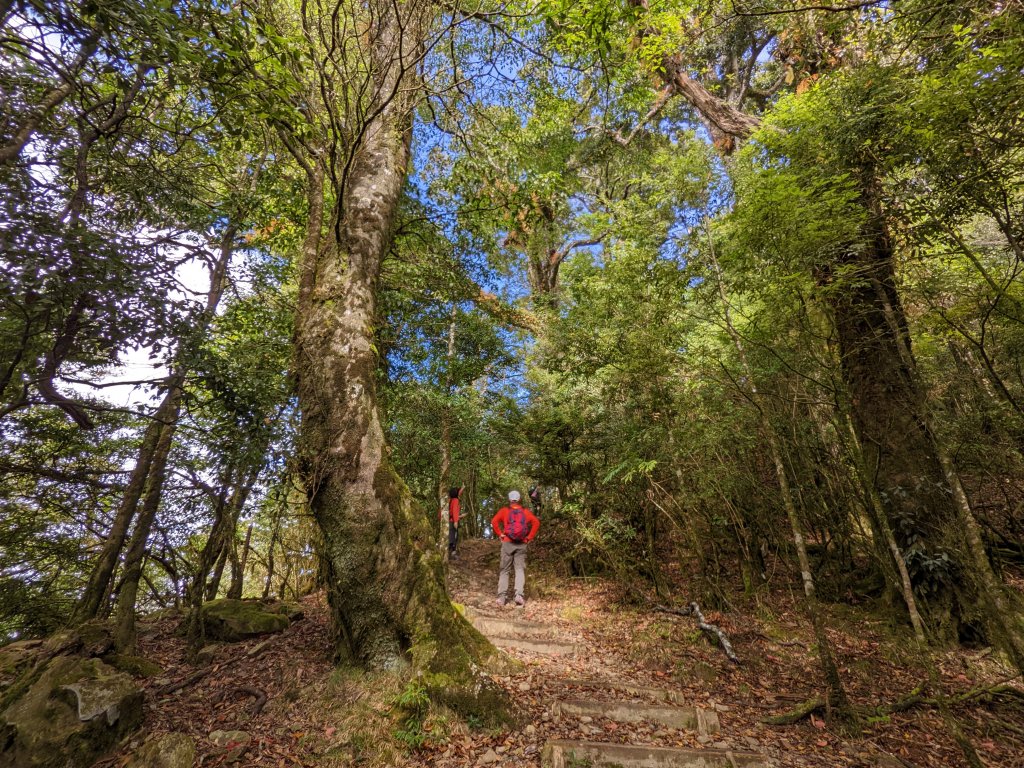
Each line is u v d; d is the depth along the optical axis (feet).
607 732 11.35
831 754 10.68
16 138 8.59
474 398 32.07
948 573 16.52
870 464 18.97
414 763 9.94
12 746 9.31
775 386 18.69
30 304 8.41
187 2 9.32
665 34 20.65
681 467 20.24
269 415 14.30
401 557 13.73
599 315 22.81
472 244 29.58
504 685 12.94
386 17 15.19
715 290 17.28
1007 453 17.29
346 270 16.58
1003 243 18.22
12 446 16.92
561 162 41.57
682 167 18.48
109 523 21.04
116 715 10.47
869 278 14.96
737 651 16.25
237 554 22.68
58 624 19.52
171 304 11.12
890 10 14.88
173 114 13.64
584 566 26.76
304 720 11.09
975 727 11.75
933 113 10.91
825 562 20.67
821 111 15.20
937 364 20.92
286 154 21.76
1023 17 10.35
